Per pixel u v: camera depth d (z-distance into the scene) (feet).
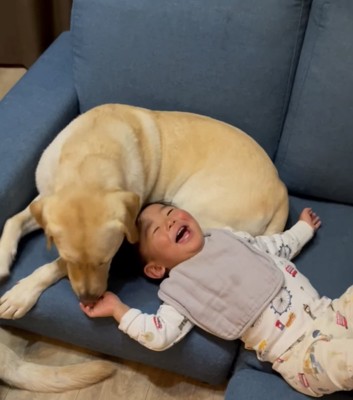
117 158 4.75
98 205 4.23
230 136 5.28
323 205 5.69
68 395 5.16
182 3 5.19
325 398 4.29
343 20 4.98
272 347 4.44
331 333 4.31
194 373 4.98
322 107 5.21
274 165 5.63
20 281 4.77
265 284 4.54
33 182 5.30
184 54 5.30
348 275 5.05
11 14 8.33
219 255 4.72
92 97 5.73
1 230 5.01
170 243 4.83
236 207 5.12
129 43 5.37
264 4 5.08
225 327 4.51
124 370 5.37
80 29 5.50
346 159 5.32
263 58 5.21
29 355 5.42
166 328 4.50
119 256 5.17
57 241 4.22
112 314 4.58
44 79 5.88
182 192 5.33
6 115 5.41
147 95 5.57
